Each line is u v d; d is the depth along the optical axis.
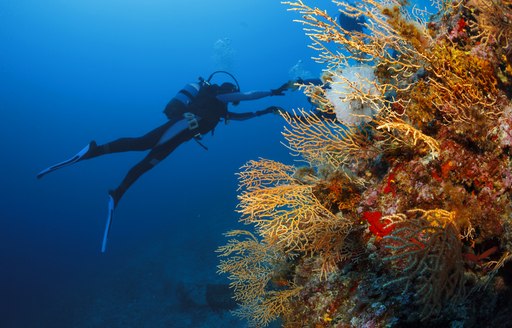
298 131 2.92
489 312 1.67
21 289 23.14
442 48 2.11
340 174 2.69
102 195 55.00
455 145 2.03
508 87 1.95
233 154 60.34
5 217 46.91
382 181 2.39
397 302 1.90
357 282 2.28
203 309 12.25
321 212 2.66
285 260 3.51
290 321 2.78
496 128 1.90
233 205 22.44
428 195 2.07
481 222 1.87
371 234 2.35
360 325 1.97
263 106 78.69
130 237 29.19
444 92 2.10
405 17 2.47
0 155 67.69
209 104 5.89
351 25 4.95
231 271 3.85
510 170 1.83
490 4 2.00
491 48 2.02
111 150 5.80
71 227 39.78
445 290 1.77
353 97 2.30
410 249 1.86
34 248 33.78
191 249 17.50
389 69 2.46
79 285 19.95
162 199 42.25
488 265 1.82
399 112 2.39
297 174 3.21
